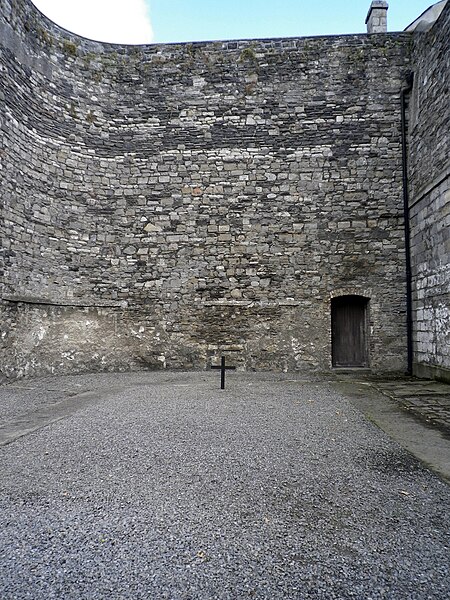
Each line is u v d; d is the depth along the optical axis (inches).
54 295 364.5
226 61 408.2
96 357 382.9
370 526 105.0
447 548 95.7
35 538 100.6
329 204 394.3
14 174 331.6
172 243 398.6
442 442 168.9
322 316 387.5
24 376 336.8
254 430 186.5
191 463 146.8
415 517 109.3
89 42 399.2
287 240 394.0
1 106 319.9
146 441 171.0
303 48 404.8
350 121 397.7
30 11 352.5
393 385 310.2
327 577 85.9
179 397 262.7
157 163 403.9
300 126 400.2
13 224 329.1
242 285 393.4
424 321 353.7
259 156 400.8
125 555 93.6
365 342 398.0
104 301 389.7
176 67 410.0
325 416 211.8
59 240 370.6
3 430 187.9
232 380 336.5
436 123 332.2
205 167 402.6
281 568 88.7
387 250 388.2
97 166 394.9
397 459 149.9
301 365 385.4
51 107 369.7
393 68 398.6
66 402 249.3
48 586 83.6
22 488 127.4
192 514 111.3
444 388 293.9
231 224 398.0
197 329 393.4
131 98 407.2
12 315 325.7
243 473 137.7
